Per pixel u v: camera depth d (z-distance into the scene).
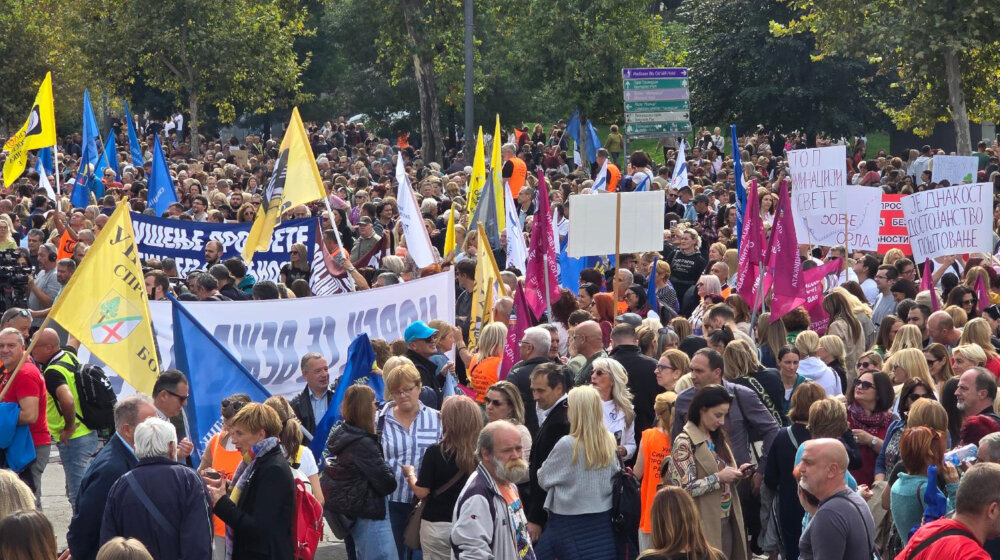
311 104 73.19
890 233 22.66
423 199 28.50
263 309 13.79
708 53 60.00
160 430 8.93
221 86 54.75
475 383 13.52
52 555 7.33
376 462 10.66
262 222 18.83
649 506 10.50
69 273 18.81
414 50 51.34
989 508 7.20
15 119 57.41
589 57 47.09
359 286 18.59
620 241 15.25
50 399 13.24
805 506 8.84
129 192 31.88
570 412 10.14
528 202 25.38
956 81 36.50
